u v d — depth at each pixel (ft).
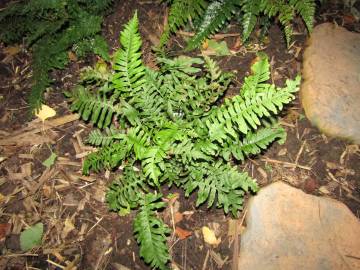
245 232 2.05
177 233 2.10
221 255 2.05
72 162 2.29
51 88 2.51
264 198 2.10
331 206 2.09
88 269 2.01
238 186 2.01
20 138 2.36
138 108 2.12
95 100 2.00
